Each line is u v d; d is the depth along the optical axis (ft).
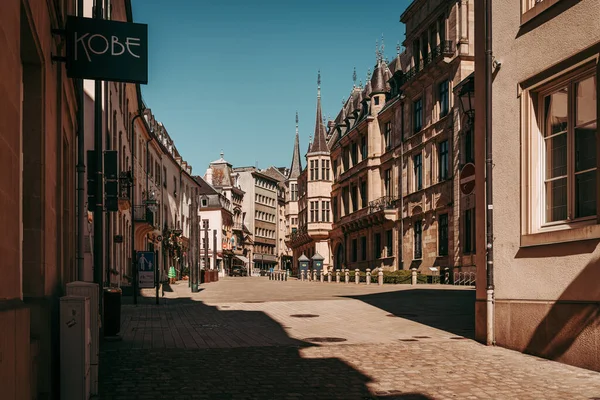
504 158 34.06
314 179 228.43
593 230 26.84
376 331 41.60
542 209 31.91
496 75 35.01
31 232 19.26
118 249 101.45
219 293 97.14
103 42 25.52
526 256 31.68
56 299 22.17
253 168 437.17
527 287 31.55
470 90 39.68
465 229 116.67
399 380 24.94
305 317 51.93
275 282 166.50
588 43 27.99
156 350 32.96
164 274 191.21
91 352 22.07
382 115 166.61
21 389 14.32
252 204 433.48
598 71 27.25
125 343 36.04
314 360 29.58
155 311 60.44
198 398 21.88
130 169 127.24
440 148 130.72
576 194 29.45
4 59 13.53
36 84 19.84
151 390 23.11
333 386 23.88
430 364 28.37
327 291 95.76
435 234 131.03
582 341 27.22
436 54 129.59
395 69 171.01
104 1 77.00
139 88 125.18
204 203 332.19
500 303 33.65
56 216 24.61
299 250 277.64
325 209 226.38
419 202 140.05
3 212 13.79
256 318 51.85
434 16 132.36
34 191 19.43
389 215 154.92
